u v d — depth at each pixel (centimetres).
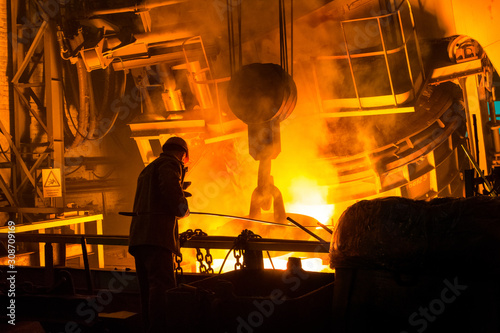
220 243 427
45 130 1183
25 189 1208
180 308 339
